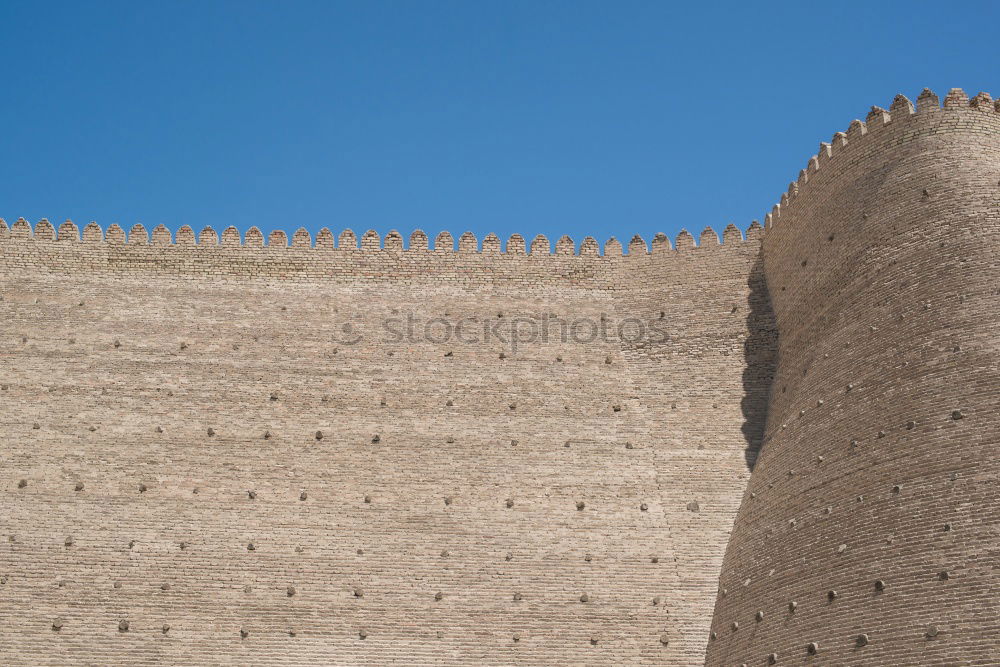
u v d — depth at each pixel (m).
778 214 59.47
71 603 46.06
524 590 48.12
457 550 49.22
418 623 47.03
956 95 52.66
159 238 59.75
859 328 49.22
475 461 52.56
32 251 58.72
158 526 48.75
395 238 61.00
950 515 40.38
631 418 55.06
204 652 45.53
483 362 56.91
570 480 52.06
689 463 52.94
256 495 50.38
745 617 45.50
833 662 40.81
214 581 47.34
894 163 52.34
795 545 45.12
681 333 58.44
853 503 43.72
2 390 52.97
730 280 59.88
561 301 60.12
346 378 55.41
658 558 49.41
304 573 47.97
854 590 41.53
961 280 46.12
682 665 46.34
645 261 61.53
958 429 42.19
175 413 53.03
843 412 47.12
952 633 38.09
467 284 60.28
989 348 43.53
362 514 50.19
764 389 55.59
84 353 54.97
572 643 46.84
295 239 60.41
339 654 46.12
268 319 57.56
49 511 48.62
